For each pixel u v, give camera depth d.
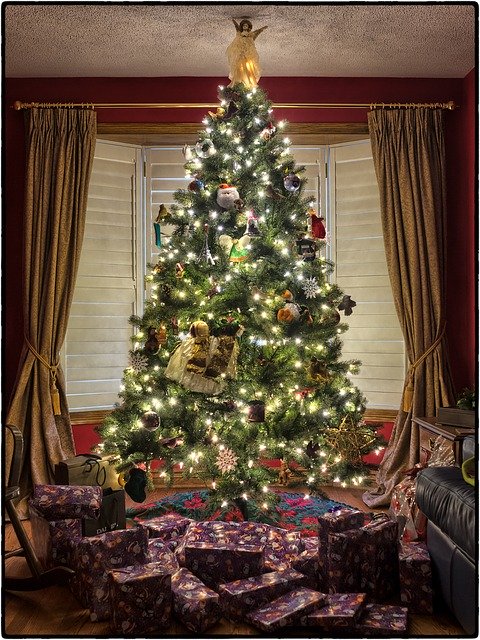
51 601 2.84
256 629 2.53
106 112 4.88
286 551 2.99
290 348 3.62
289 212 3.74
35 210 4.63
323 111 4.91
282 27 4.05
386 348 4.90
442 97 4.87
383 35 4.17
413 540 3.30
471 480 2.58
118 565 2.71
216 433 3.71
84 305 4.87
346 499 4.54
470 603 2.33
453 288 4.77
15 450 2.96
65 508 3.01
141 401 3.64
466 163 4.75
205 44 4.32
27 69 4.68
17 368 4.71
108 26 4.02
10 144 4.75
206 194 3.70
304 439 3.53
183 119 4.91
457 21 3.98
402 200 4.69
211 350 3.45
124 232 5.00
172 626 2.57
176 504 4.30
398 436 4.62
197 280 3.72
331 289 3.85
